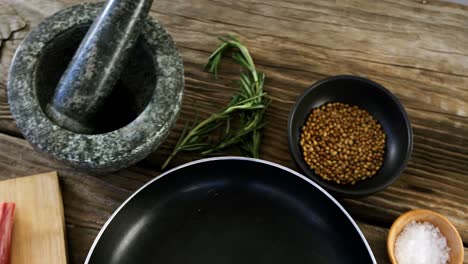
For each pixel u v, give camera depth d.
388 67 0.57
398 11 0.59
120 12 0.43
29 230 0.48
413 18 0.59
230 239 0.48
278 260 0.47
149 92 0.50
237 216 0.48
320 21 0.58
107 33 0.43
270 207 0.49
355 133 0.53
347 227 0.46
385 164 0.52
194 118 0.54
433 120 0.54
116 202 0.51
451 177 0.52
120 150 0.43
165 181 0.48
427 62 0.57
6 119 0.54
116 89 0.52
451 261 0.48
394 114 0.52
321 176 0.51
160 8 0.58
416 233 0.49
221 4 0.59
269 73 0.56
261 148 0.53
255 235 0.48
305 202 0.48
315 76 0.56
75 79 0.44
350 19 0.59
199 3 0.59
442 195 0.52
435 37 0.58
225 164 0.48
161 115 0.44
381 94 0.52
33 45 0.45
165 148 0.53
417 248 0.48
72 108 0.46
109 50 0.44
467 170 0.53
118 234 0.46
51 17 0.47
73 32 0.47
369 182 0.52
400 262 0.48
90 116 0.47
